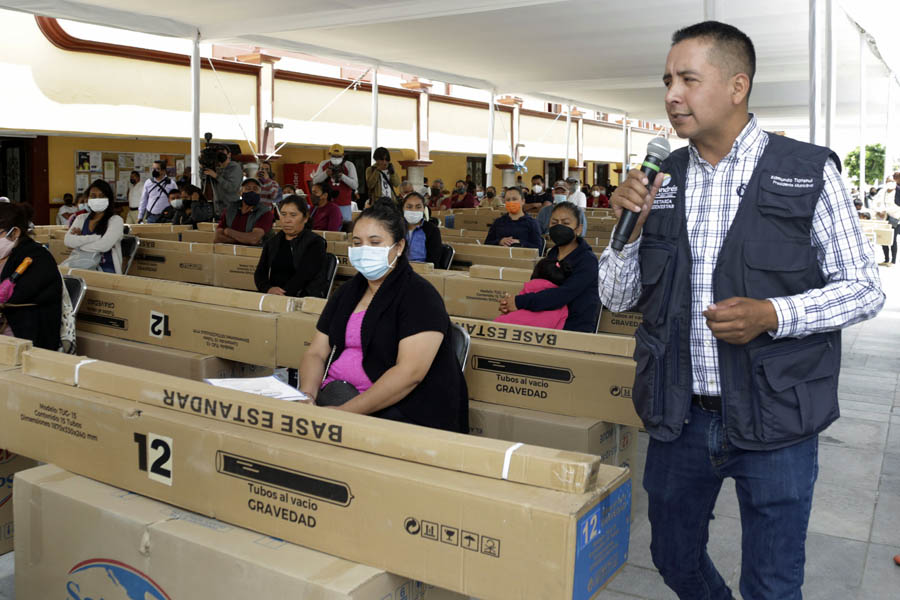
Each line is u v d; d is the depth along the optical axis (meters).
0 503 2.98
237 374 4.16
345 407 2.67
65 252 8.20
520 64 17.38
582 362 3.21
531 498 1.72
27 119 14.41
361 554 1.90
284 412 2.10
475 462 1.84
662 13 11.88
